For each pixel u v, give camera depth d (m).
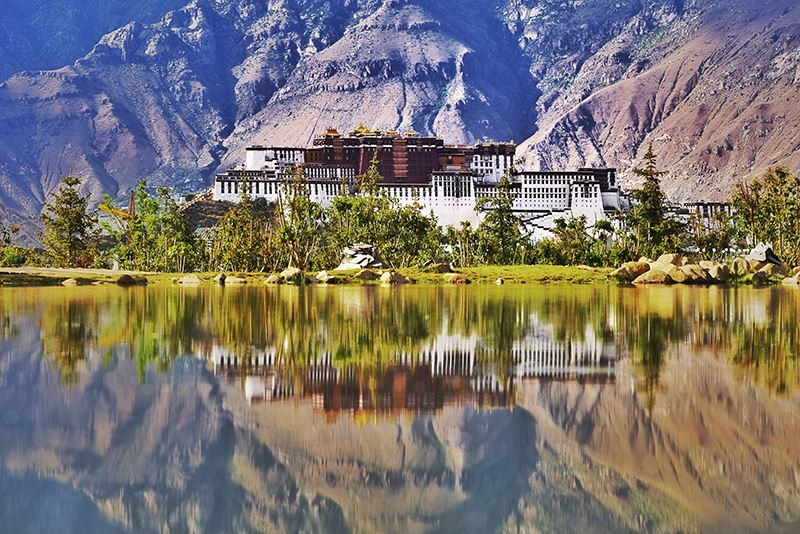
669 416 23.52
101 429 21.95
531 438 21.16
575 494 17.00
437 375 30.72
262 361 34.25
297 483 17.67
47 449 20.08
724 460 19.30
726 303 78.56
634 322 55.22
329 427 22.28
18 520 15.63
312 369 32.03
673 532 15.01
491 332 47.44
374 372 31.30
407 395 26.70
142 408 24.45
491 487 17.31
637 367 32.97
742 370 32.22
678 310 67.88
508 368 32.47
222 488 17.45
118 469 18.52
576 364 33.69
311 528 15.27
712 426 22.41
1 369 31.56
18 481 17.75
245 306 70.69
